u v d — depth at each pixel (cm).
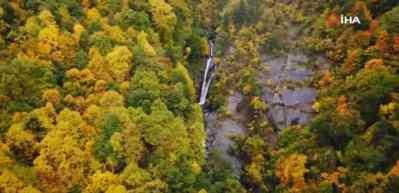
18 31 8788
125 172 7494
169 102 8906
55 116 7875
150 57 9369
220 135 9856
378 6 10050
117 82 8694
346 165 7931
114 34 9306
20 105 7869
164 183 7581
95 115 8000
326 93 9531
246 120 9994
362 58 9312
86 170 7550
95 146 7756
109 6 10062
